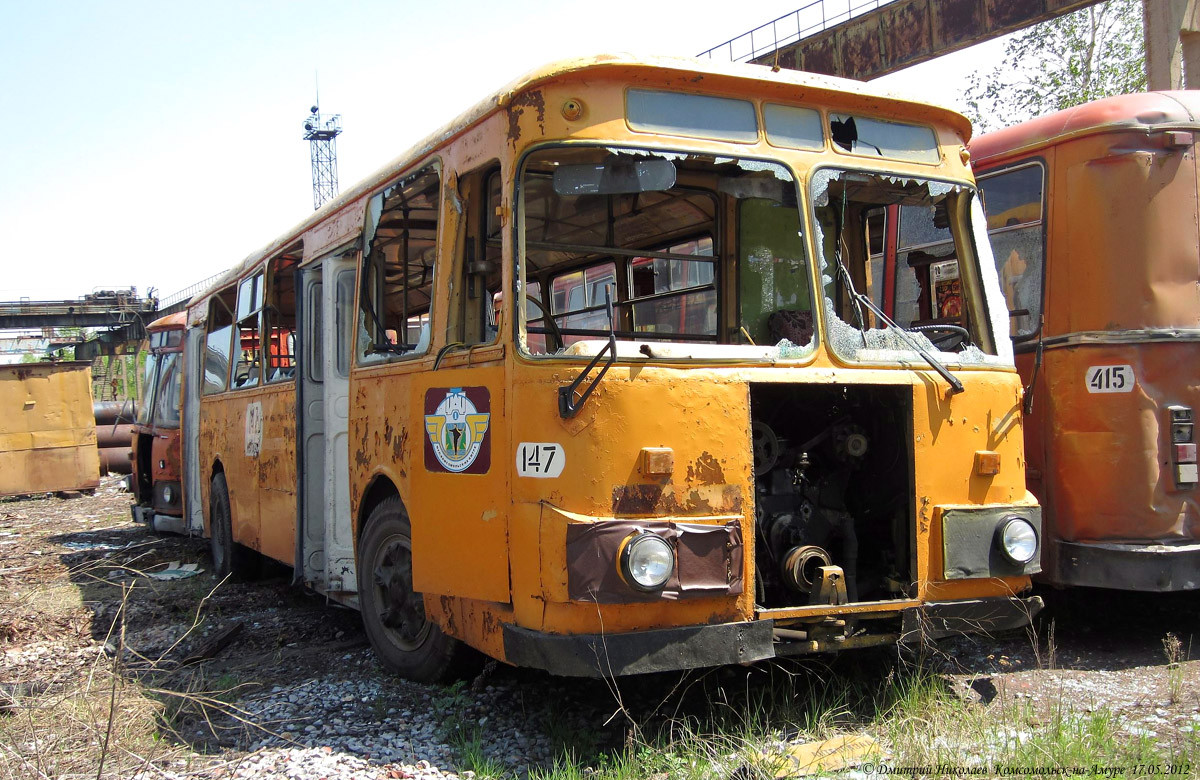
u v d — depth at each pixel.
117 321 47.84
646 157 4.34
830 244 5.64
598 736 4.40
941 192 5.07
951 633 4.60
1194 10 12.51
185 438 11.71
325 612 7.81
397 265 5.96
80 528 14.84
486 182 4.90
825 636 4.39
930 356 4.73
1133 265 5.87
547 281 6.14
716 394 4.18
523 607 4.10
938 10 15.01
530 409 4.11
